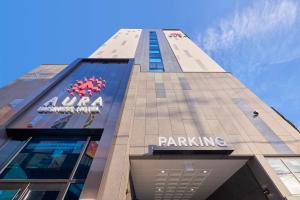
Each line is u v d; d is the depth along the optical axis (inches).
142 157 500.7
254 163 496.1
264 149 521.7
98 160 425.1
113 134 511.2
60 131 525.3
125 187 403.2
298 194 396.8
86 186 358.9
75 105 636.1
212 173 599.2
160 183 666.8
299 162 484.1
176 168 562.3
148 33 1875.0
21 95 783.7
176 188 719.1
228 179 627.8
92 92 727.1
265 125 612.1
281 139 555.8
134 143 531.8
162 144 525.7
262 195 456.8
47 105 625.0
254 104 722.2
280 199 399.2
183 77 936.9
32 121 550.9
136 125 601.0
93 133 531.8
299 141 548.4
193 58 1206.9
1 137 490.6
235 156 502.9
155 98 751.1
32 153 460.8
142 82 873.5
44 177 395.9
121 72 908.6
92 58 1047.6
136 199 783.7
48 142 506.0
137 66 1025.5
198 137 553.9
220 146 510.0
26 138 515.8
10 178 390.6
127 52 1255.5
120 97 700.7
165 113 663.1
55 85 756.6
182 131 579.5
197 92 803.4
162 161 521.3
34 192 364.2
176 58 1199.6
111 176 412.8
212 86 855.1
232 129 593.6
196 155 504.7
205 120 631.2
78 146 494.6
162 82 882.1
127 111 652.7
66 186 373.7
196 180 650.2
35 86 877.8
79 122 554.3
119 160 457.4
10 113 573.0
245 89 826.8
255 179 487.5
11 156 444.8
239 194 560.7
